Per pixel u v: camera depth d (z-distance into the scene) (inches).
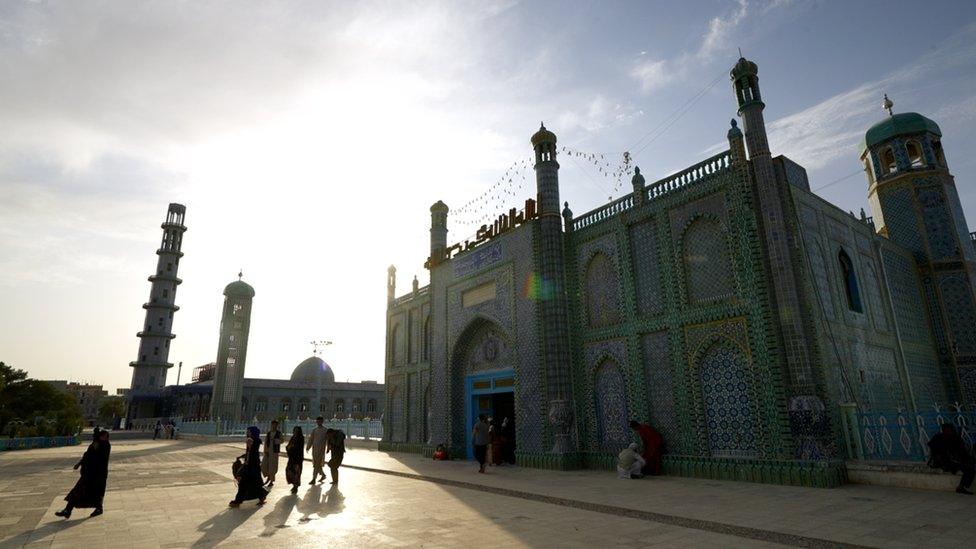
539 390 628.7
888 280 679.1
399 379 979.9
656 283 555.8
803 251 478.0
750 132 495.2
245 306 2468.0
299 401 2588.6
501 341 721.6
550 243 650.8
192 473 603.5
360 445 1095.6
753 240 475.2
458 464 682.2
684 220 537.0
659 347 542.3
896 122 827.4
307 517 320.2
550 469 584.1
